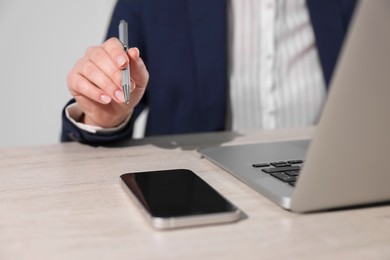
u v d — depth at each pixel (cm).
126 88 51
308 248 30
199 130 99
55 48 137
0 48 133
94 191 43
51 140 142
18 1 132
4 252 30
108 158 57
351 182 35
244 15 102
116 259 29
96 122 63
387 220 35
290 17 105
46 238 32
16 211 38
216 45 97
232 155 53
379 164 34
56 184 45
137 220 35
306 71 104
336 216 36
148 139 69
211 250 30
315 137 33
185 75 99
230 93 102
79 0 136
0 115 137
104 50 55
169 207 35
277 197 38
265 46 102
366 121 32
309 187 34
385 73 30
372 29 29
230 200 40
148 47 100
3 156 58
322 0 102
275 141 67
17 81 136
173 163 54
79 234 33
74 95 60
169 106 100
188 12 99
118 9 104
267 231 33
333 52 101
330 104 31
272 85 102
